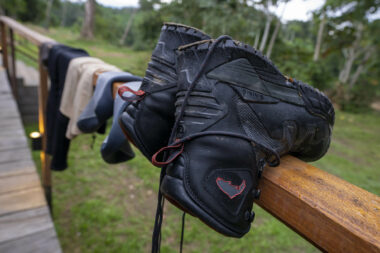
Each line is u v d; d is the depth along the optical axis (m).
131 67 4.61
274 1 10.33
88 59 1.46
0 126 3.58
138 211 3.56
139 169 4.55
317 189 0.45
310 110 0.54
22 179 2.52
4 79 5.34
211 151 0.45
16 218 2.07
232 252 2.92
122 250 2.94
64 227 3.19
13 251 1.80
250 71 0.47
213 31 5.26
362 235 0.34
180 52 0.54
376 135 8.12
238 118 0.47
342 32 18.14
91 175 4.29
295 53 12.91
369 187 3.47
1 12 21.80
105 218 3.38
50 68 1.80
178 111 0.53
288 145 0.53
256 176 0.48
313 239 0.41
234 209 0.44
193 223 3.31
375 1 14.63
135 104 0.65
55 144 1.67
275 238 3.09
